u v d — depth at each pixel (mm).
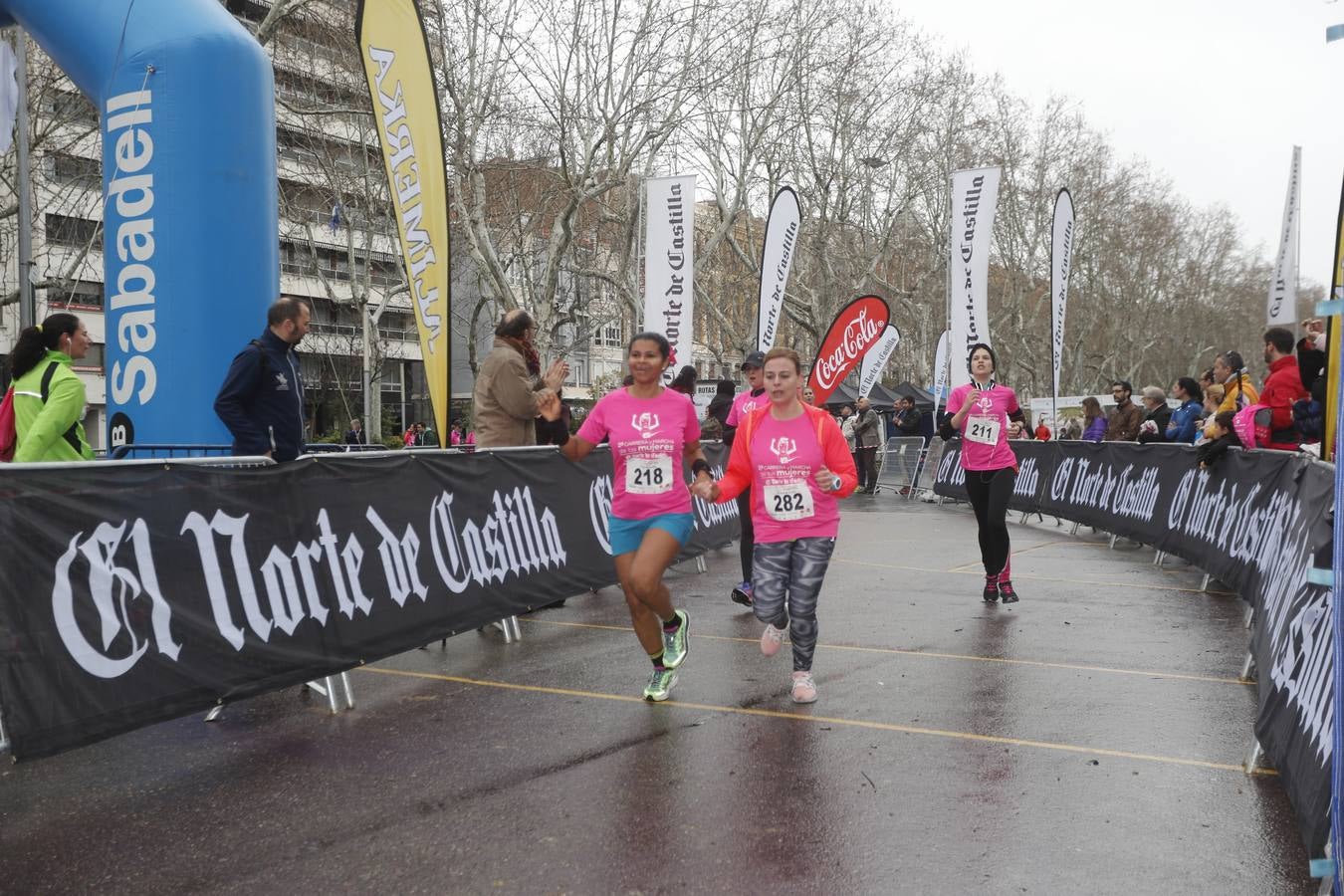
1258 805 3781
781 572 5211
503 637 6945
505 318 7613
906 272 43969
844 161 32688
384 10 8414
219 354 7828
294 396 5852
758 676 5773
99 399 39125
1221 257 67625
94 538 4000
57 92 20734
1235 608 7762
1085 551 11570
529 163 24062
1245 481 7957
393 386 54375
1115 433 14352
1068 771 4152
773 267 15562
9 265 30953
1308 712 3574
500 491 6941
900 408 22766
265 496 4863
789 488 5160
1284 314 15172
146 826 3721
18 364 6320
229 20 8148
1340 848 2787
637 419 5191
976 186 15328
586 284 34031
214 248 7816
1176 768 4184
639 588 4984
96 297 38688
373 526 5594
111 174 7941
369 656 5391
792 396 5203
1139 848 3404
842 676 5734
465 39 20500
